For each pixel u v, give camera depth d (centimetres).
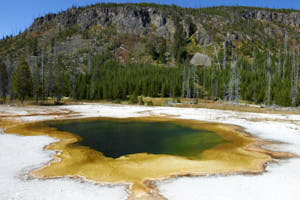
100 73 12231
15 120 3284
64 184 1067
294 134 2458
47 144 1919
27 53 17075
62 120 3606
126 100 9256
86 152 1703
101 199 907
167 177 1173
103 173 1237
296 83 7825
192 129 2884
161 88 10312
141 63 15800
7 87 7756
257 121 3525
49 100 8250
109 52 17475
